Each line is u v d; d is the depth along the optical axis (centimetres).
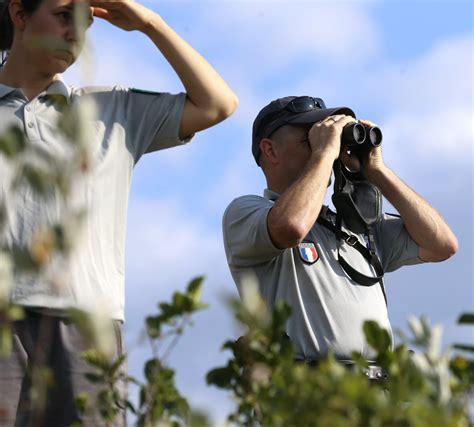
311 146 1650
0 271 559
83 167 561
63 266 573
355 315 1525
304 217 1520
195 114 1351
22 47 1259
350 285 1554
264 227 1533
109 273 1210
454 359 738
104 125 1285
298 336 1499
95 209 1206
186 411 768
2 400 1115
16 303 1118
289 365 712
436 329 664
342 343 1494
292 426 639
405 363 693
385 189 1758
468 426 687
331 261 1566
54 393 1133
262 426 730
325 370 662
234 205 1614
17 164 560
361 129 1689
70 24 1236
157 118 1338
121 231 1255
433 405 648
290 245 1514
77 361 1148
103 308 579
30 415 1121
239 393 775
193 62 1352
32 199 1148
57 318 1147
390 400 634
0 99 1249
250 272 1577
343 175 1669
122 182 1278
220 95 1362
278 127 1706
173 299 759
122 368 1088
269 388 742
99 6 1309
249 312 720
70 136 547
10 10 1261
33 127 1227
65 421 1130
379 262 1622
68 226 545
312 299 1520
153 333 761
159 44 1343
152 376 776
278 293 1534
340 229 1598
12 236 1133
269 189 1719
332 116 1680
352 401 615
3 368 1120
